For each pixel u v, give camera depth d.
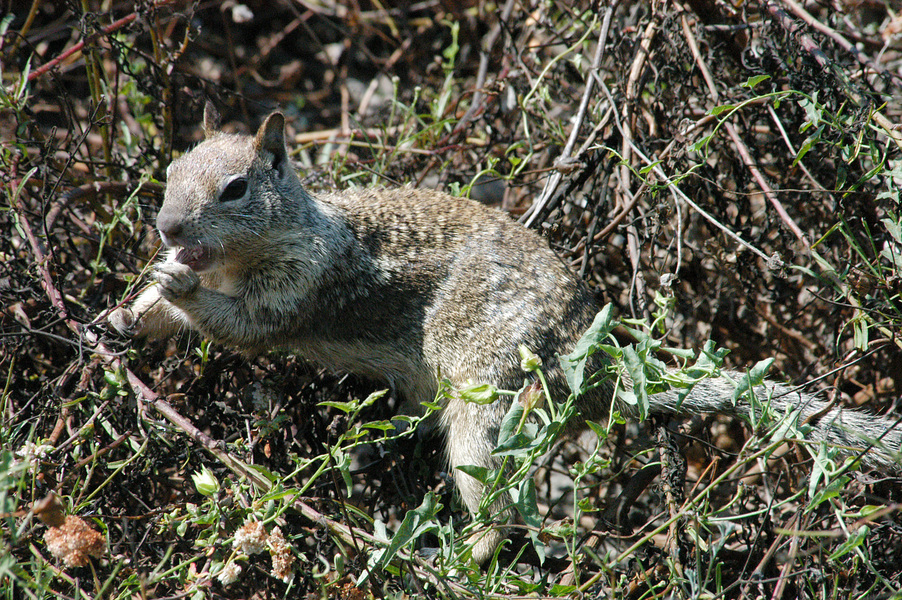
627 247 10.08
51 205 9.80
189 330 9.41
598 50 10.38
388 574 7.78
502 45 13.23
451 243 9.18
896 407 8.76
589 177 10.41
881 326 8.34
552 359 8.87
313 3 16.33
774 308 10.94
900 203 8.78
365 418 9.52
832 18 11.28
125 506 8.19
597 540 8.78
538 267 9.08
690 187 9.88
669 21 10.16
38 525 7.07
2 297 8.87
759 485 9.88
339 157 11.99
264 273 8.81
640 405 6.91
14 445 7.94
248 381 9.46
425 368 9.25
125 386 8.03
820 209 10.14
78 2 11.95
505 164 11.99
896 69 11.50
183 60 14.56
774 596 7.18
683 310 10.80
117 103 11.42
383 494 9.09
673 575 7.45
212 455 8.18
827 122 8.67
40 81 12.73
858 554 7.38
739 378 8.49
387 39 15.61
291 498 7.41
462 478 8.64
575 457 10.80
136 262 10.15
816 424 8.23
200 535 7.49
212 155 8.36
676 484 8.39
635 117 10.39
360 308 9.15
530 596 7.18
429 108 13.58
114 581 7.36
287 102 15.70
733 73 11.05
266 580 7.96
